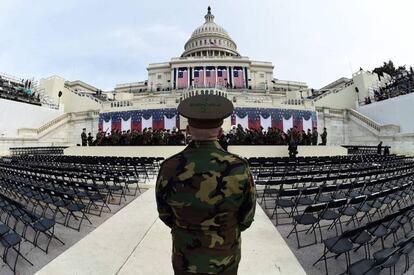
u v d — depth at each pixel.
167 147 19.00
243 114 30.33
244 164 1.76
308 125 31.50
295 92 49.12
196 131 1.77
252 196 1.75
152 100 32.50
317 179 7.50
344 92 45.34
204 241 1.62
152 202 7.27
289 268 3.70
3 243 3.99
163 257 3.98
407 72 36.53
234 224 1.71
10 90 37.31
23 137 31.09
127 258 3.95
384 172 8.80
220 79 69.81
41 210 6.93
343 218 6.39
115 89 81.38
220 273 1.63
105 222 5.56
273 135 19.88
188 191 1.63
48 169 10.42
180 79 70.38
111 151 20.02
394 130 30.50
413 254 4.45
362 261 3.42
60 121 36.56
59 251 4.46
